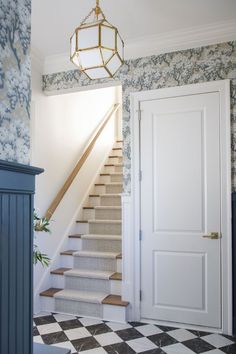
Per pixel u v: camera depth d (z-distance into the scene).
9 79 1.17
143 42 3.09
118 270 3.42
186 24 2.82
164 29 2.91
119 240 3.64
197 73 2.95
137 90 3.15
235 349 2.46
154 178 3.07
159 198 3.05
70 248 3.89
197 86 2.94
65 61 3.45
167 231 3.01
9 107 1.17
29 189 1.25
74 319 3.05
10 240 1.15
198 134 2.94
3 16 1.15
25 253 1.24
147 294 3.03
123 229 3.13
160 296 2.99
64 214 3.88
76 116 4.37
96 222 4.02
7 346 1.12
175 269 2.96
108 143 5.41
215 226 2.85
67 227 3.92
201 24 2.82
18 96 1.22
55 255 3.62
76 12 2.63
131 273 3.06
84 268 3.61
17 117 1.21
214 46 2.90
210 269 2.84
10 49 1.18
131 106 3.16
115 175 4.87
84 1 2.49
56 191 3.83
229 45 2.86
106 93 5.46
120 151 5.48
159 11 2.62
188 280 2.91
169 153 3.03
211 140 2.89
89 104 4.80
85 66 2.08
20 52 1.24
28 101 1.28
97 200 4.49
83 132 4.57
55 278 3.49
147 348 2.48
